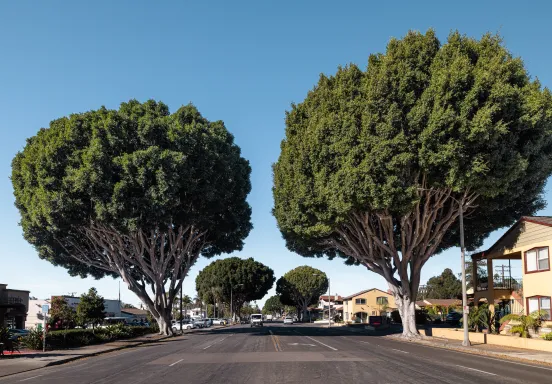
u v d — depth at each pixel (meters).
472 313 36.09
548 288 29.62
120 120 38.59
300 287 123.44
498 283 39.16
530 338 27.47
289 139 36.59
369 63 32.31
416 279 38.56
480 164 27.00
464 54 28.62
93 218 39.03
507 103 26.44
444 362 19.92
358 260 45.03
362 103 30.12
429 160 27.81
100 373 18.28
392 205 29.72
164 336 47.53
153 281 50.56
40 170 37.84
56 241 45.19
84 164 36.97
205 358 22.89
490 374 15.97
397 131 28.80
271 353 24.78
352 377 15.28
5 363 23.08
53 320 54.44
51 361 23.72
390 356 22.64
